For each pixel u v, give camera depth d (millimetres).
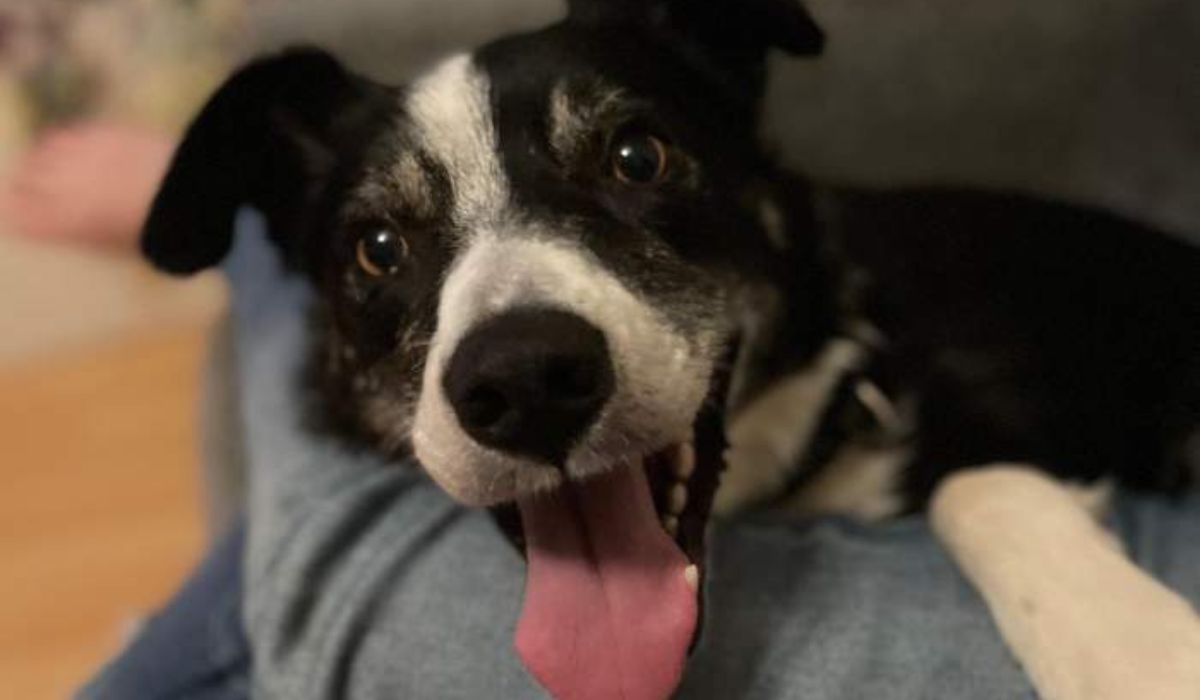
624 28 307
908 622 267
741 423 310
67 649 526
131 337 776
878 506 327
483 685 260
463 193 271
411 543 302
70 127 798
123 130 797
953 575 286
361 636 280
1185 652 231
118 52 786
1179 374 384
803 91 462
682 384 240
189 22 776
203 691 316
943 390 344
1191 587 279
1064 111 459
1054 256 398
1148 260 406
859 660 256
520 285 234
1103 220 416
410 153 279
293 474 337
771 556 294
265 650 286
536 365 218
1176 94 437
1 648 528
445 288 252
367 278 291
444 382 231
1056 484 310
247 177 332
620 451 232
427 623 277
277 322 429
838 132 469
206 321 785
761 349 301
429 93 286
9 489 637
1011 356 363
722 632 266
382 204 282
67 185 776
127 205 770
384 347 289
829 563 291
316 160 331
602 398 226
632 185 274
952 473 326
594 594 241
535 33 298
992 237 399
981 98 461
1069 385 363
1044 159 468
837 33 457
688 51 314
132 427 685
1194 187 441
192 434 671
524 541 260
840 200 378
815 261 326
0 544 595
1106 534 287
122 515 611
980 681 250
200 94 783
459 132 276
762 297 299
